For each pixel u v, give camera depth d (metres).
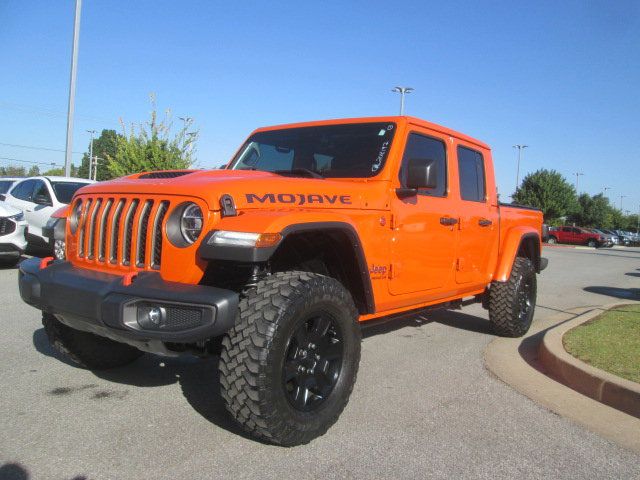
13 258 9.73
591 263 20.73
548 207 54.59
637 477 3.01
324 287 3.15
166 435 3.23
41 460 2.89
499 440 3.41
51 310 3.27
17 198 11.80
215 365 4.61
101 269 3.39
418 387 4.37
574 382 4.52
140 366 4.52
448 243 4.83
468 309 7.97
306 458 3.03
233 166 4.96
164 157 17.56
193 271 3.02
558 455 3.24
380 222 3.94
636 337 5.68
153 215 3.17
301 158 4.56
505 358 5.35
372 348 5.54
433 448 3.25
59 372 4.29
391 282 4.11
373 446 3.23
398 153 4.23
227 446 3.12
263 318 2.87
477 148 5.57
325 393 3.29
